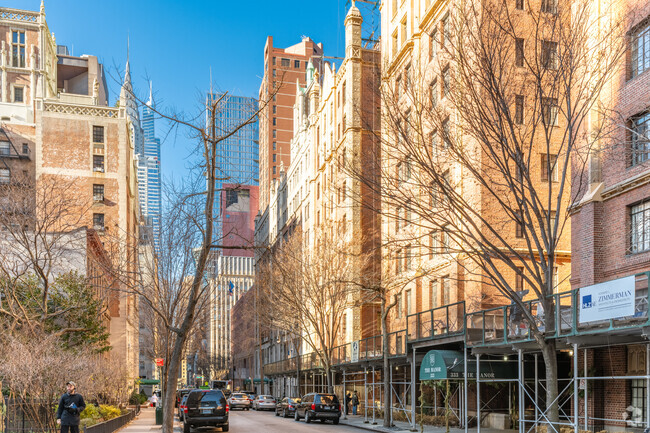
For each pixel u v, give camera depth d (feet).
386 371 100.32
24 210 94.84
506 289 62.08
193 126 50.57
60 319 125.80
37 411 67.56
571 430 67.31
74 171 231.09
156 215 89.35
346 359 140.77
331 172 192.95
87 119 235.81
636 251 68.44
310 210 222.69
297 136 262.88
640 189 67.31
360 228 160.97
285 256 153.79
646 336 50.78
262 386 264.11
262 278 173.17
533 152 100.32
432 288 120.67
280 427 104.63
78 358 93.04
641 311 50.80
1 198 96.89
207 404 91.66
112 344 213.05
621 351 67.15
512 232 100.27
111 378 129.39
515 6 84.43
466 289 104.27
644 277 65.05
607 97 72.90
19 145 246.47
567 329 58.03
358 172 74.43
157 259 89.04
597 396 69.92
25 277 113.70
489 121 55.36
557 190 100.99
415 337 101.45
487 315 76.95
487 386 95.96
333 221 160.56
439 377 79.36
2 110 253.65
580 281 76.23
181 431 97.45
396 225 137.39
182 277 84.69
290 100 474.49
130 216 272.72
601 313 52.21
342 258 141.49
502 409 95.35
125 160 237.04
